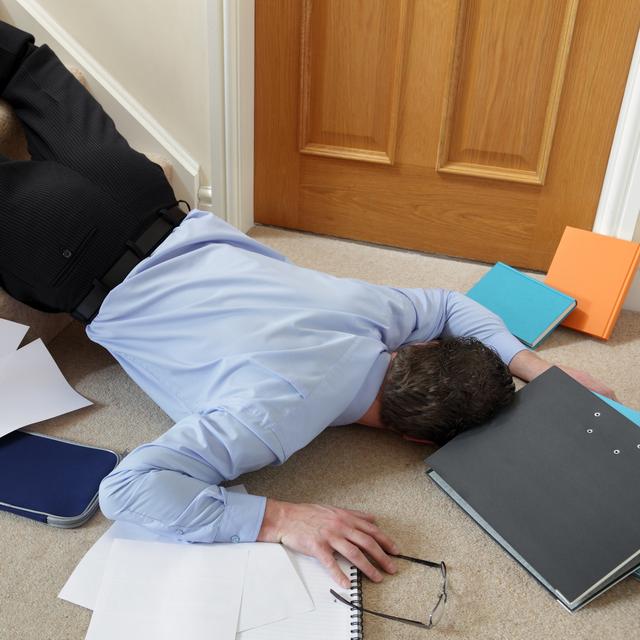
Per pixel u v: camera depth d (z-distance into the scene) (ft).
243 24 6.03
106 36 6.20
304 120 6.49
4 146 5.18
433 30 5.80
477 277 6.42
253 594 3.38
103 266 4.39
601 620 3.49
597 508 3.72
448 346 4.13
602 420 4.05
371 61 6.10
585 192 6.06
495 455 4.01
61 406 4.57
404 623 3.43
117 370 5.07
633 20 5.33
